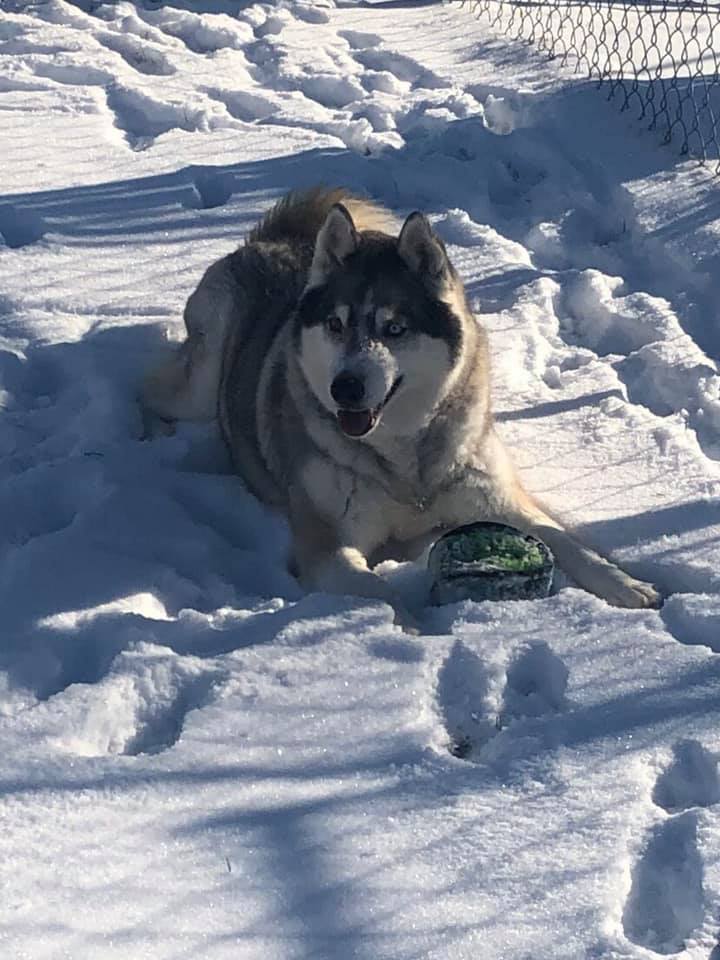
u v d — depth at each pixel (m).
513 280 3.01
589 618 2.15
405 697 2.03
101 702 2.01
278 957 1.72
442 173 3.40
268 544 2.41
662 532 2.35
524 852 1.82
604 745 1.95
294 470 2.39
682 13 4.40
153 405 2.73
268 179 3.36
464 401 2.35
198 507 2.46
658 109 3.62
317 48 4.26
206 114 3.70
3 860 1.79
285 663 2.07
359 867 1.81
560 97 3.72
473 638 2.12
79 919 1.75
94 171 3.41
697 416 2.65
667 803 1.92
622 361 2.80
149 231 3.17
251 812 1.87
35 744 1.95
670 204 3.22
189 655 2.10
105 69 4.00
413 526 2.41
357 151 3.59
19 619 2.17
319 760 1.94
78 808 1.86
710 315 2.92
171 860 1.81
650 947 1.77
